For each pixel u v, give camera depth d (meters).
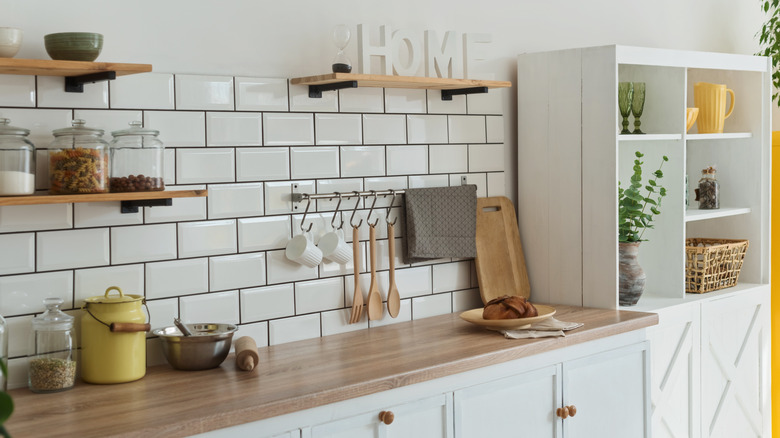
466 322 3.06
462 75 3.16
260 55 2.72
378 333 2.89
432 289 3.21
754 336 3.81
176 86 2.51
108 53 2.39
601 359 2.93
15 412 2.00
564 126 3.29
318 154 2.85
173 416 1.93
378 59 3.05
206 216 2.59
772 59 4.27
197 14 2.57
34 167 2.15
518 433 2.68
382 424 2.30
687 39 4.28
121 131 2.29
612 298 3.19
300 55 2.81
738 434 3.74
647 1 4.07
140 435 1.83
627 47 3.16
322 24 2.87
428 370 2.37
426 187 3.15
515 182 3.52
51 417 1.94
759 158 3.89
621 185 3.75
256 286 2.70
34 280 2.27
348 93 2.92
